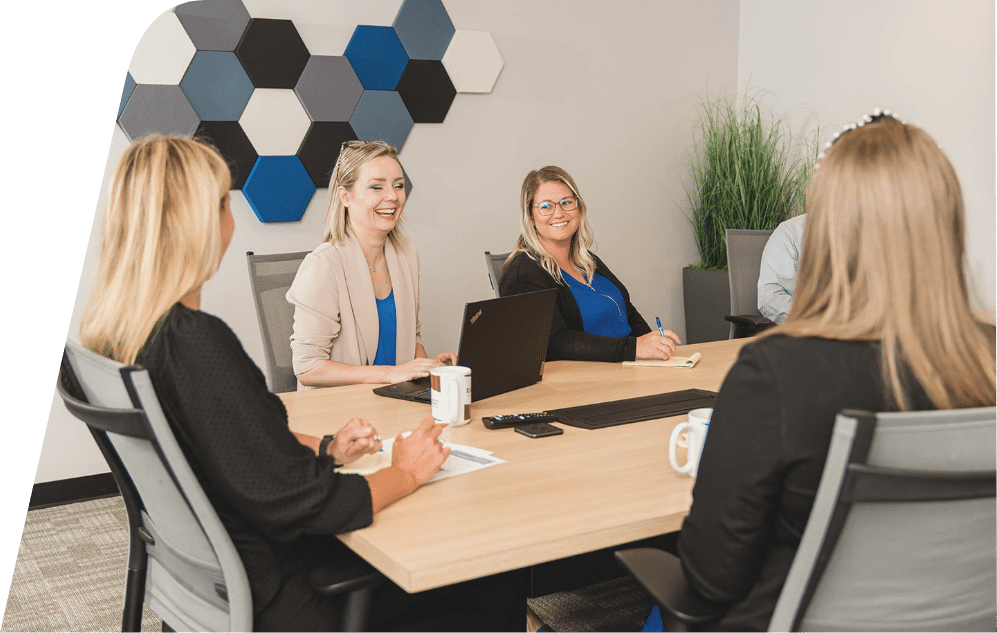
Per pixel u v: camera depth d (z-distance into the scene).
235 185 3.31
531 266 2.59
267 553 1.20
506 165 4.01
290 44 3.37
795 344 0.92
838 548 0.87
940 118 3.80
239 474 1.12
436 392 1.69
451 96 3.78
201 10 3.19
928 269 0.90
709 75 4.63
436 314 3.89
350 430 1.41
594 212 4.30
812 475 0.88
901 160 0.91
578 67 4.16
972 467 0.85
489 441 1.57
